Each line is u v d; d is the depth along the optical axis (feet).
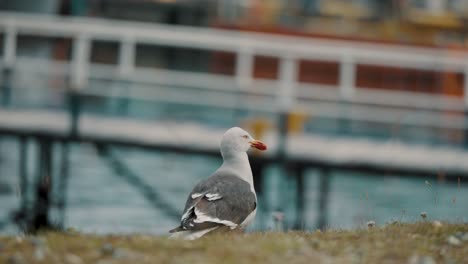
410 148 74.54
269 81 87.51
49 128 74.43
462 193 89.35
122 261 28.02
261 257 28.84
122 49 81.00
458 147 78.23
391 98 90.53
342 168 73.41
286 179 78.28
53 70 85.05
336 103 90.99
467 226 34.71
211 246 29.99
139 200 84.53
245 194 36.81
